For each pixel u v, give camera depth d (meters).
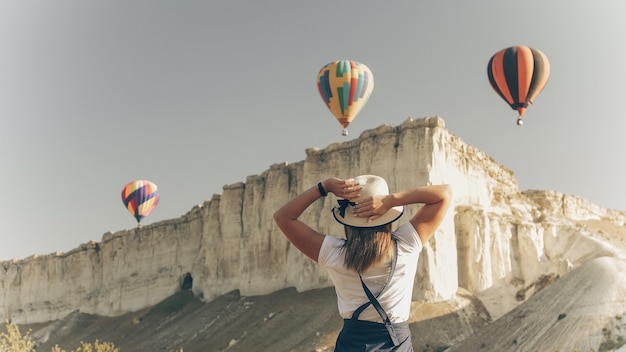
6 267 177.00
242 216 140.38
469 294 102.62
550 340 78.38
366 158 115.75
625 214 152.38
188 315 136.00
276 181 134.12
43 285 171.00
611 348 73.12
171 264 153.75
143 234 159.88
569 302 83.94
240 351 103.56
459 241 107.88
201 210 154.88
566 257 107.69
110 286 159.38
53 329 155.75
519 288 105.50
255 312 118.94
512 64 66.38
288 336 102.00
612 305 80.19
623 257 100.38
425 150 109.12
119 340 138.88
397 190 109.19
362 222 7.46
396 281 7.34
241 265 133.00
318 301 111.50
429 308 95.81
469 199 114.81
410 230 7.59
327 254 7.49
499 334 85.00
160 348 122.94
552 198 135.38
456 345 87.12
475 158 121.19
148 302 152.50
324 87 74.62
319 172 125.12
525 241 109.81
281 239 128.62
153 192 128.00
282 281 126.00
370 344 7.26
